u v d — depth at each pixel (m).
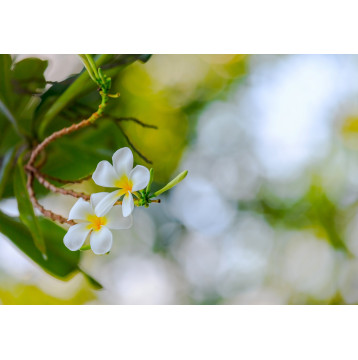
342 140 2.44
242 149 2.49
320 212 2.48
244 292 2.47
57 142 1.26
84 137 1.27
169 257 2.45
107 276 2.29
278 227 2.55
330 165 2.46
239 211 2.53
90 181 1.75
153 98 2.17
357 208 2.46
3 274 1.88
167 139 2.25
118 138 1.28
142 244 2.39
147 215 2.38
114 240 2.34
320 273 2.51
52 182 1.28
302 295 2.49
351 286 2.46
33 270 1.89
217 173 2.48
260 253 2.53
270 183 2.52
